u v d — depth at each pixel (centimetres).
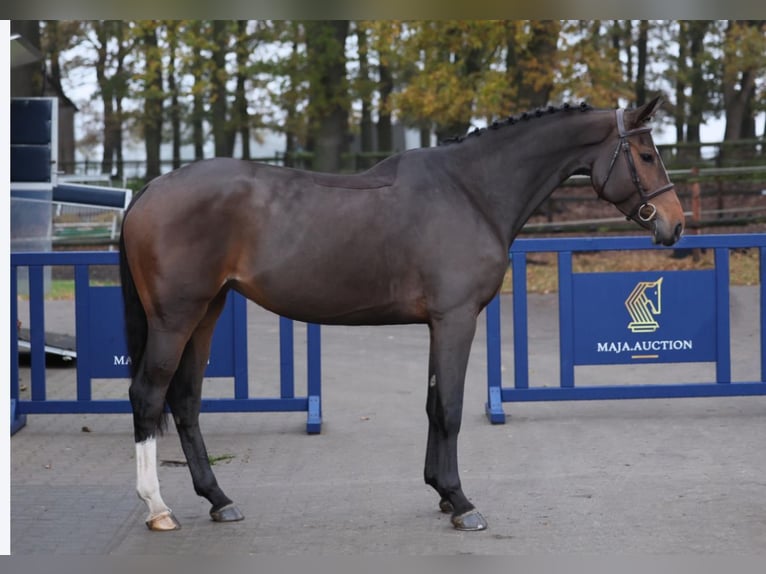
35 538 516
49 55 2698
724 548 485
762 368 806
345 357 1109
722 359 802
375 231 506
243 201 502
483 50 2017
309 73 2333
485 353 1114
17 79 1872
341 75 2377
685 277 797
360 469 662
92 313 771
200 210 499
